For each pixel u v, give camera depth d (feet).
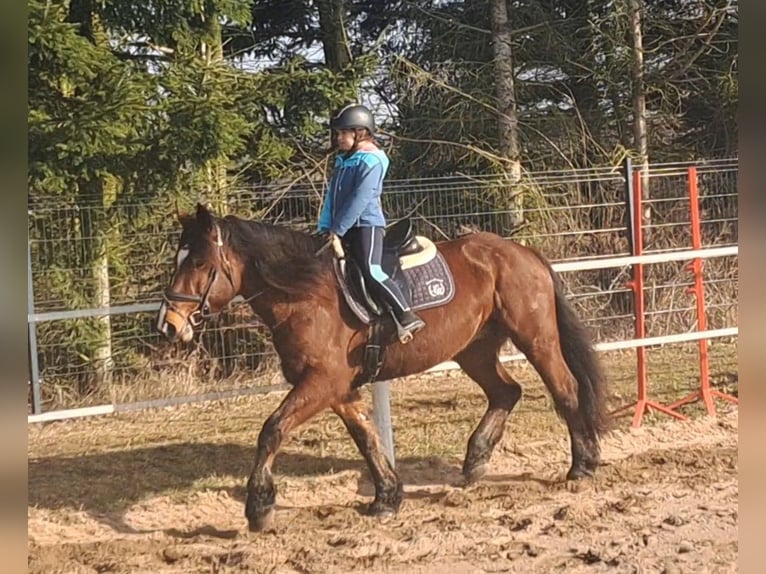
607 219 37.37
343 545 16.87
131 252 32.96
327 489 20.74
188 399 24.43
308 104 35.50
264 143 35.70
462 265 19.56
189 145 30.58
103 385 30.96
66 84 31.12
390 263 18.51
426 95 45.73
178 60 34.09
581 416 20.26
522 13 45.78
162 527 18.80
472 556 16.03
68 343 31.17
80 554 16.79
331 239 17.85
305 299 17.49
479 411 27.53
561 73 46.42
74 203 30.89
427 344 18.66
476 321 19.45
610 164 44.34
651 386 29.25
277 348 17.85
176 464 23.22
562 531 17.17
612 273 36.45
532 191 37.60
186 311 17.06
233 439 25.64
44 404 29.78
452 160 44.65
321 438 24.94
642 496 19.08
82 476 22.31
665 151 47.09
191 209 32.89
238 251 17.47
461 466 22.07
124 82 29.71
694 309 34.73
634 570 15.07
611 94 46.70
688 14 46.73
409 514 18.57
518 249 20.39
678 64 45.93
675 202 38.01
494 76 44.47
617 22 44.60
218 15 35.70
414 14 46.55
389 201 34.99
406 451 23.27
